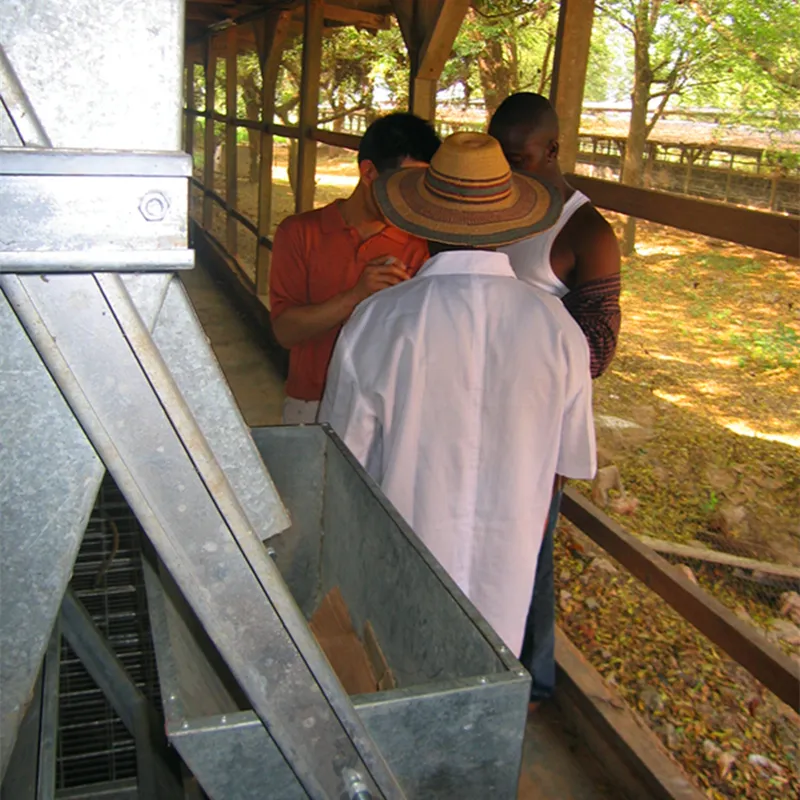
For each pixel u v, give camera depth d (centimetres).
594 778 246
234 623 75
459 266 187
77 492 70
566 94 290
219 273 993
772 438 573
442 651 119
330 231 248
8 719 72
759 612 364
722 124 1412
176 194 64
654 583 271
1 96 61
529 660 257
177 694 90
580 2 281
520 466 185
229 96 995
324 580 188
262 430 178
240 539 73
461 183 177
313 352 256
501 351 183
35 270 62
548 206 184
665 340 822
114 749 171
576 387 188
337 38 1504
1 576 69
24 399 67
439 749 93
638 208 247
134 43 62
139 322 66
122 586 194
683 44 1202
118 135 63
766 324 881
